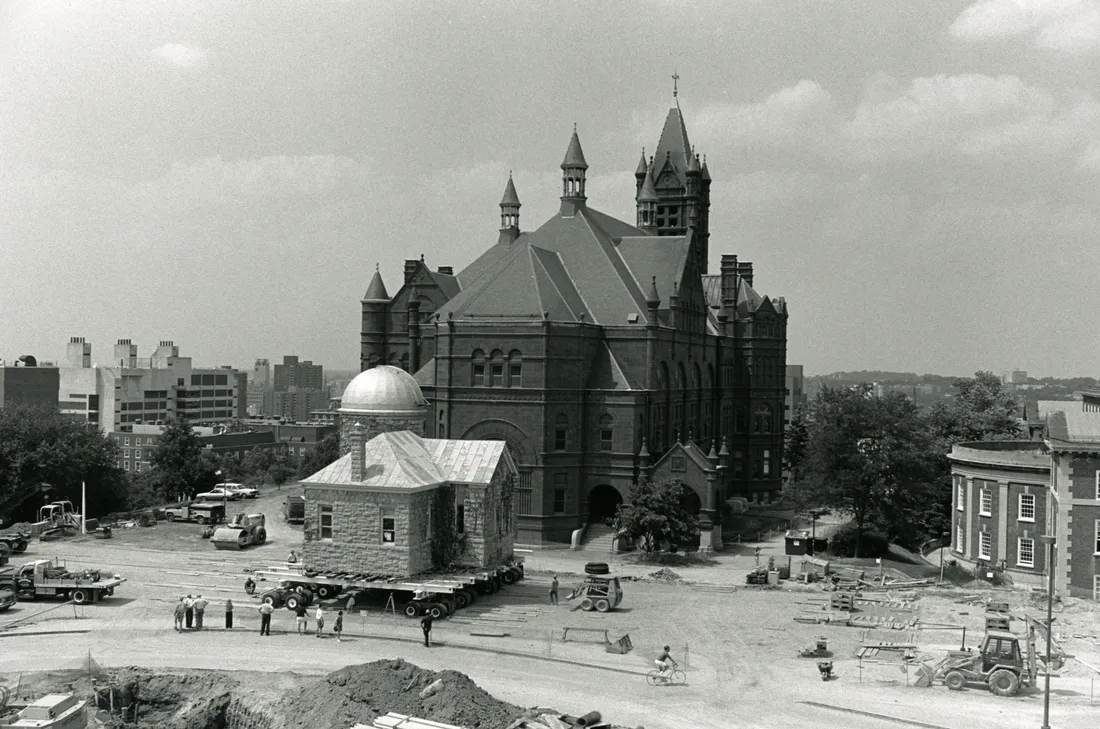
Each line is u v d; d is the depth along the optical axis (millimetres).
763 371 125500
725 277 124875
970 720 40594
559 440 88812
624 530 84250
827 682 45906
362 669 42156
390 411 66500
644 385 91875
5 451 105375
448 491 64438
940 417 117688
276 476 164125
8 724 36781
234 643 51406
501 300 90500
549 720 37750
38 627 54531
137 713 43375
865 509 86688
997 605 46750
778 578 73562
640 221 127938
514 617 58000
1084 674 47375
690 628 56406
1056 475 68875
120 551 79688
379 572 60281
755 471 124938
